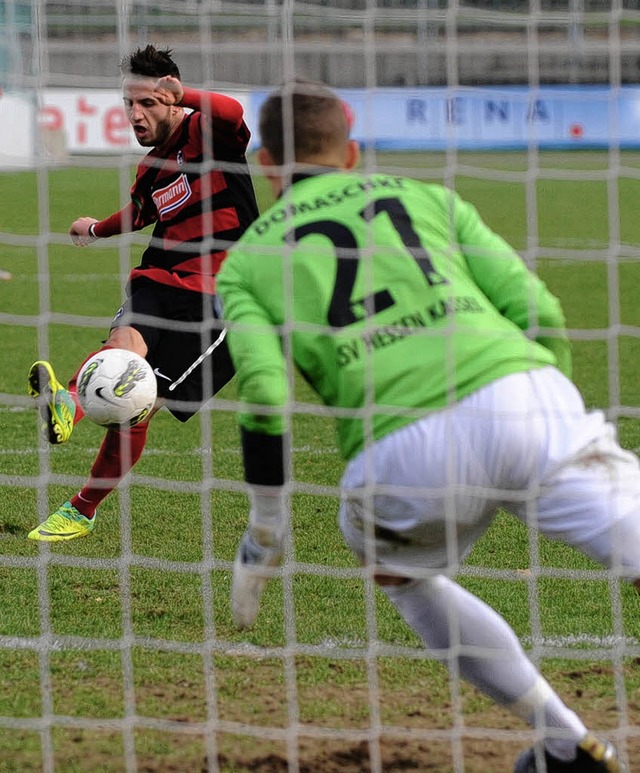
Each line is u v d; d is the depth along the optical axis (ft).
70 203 217.15
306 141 36.04
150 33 265.75
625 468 34.14
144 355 60.39
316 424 90.94
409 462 33.50
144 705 43.50
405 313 34.06
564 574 58.65
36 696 44.04
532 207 51.24
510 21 59.57
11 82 176.55
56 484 74.79
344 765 39.29
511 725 42.22
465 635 37.37
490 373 33.73
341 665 47.60
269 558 36.17
